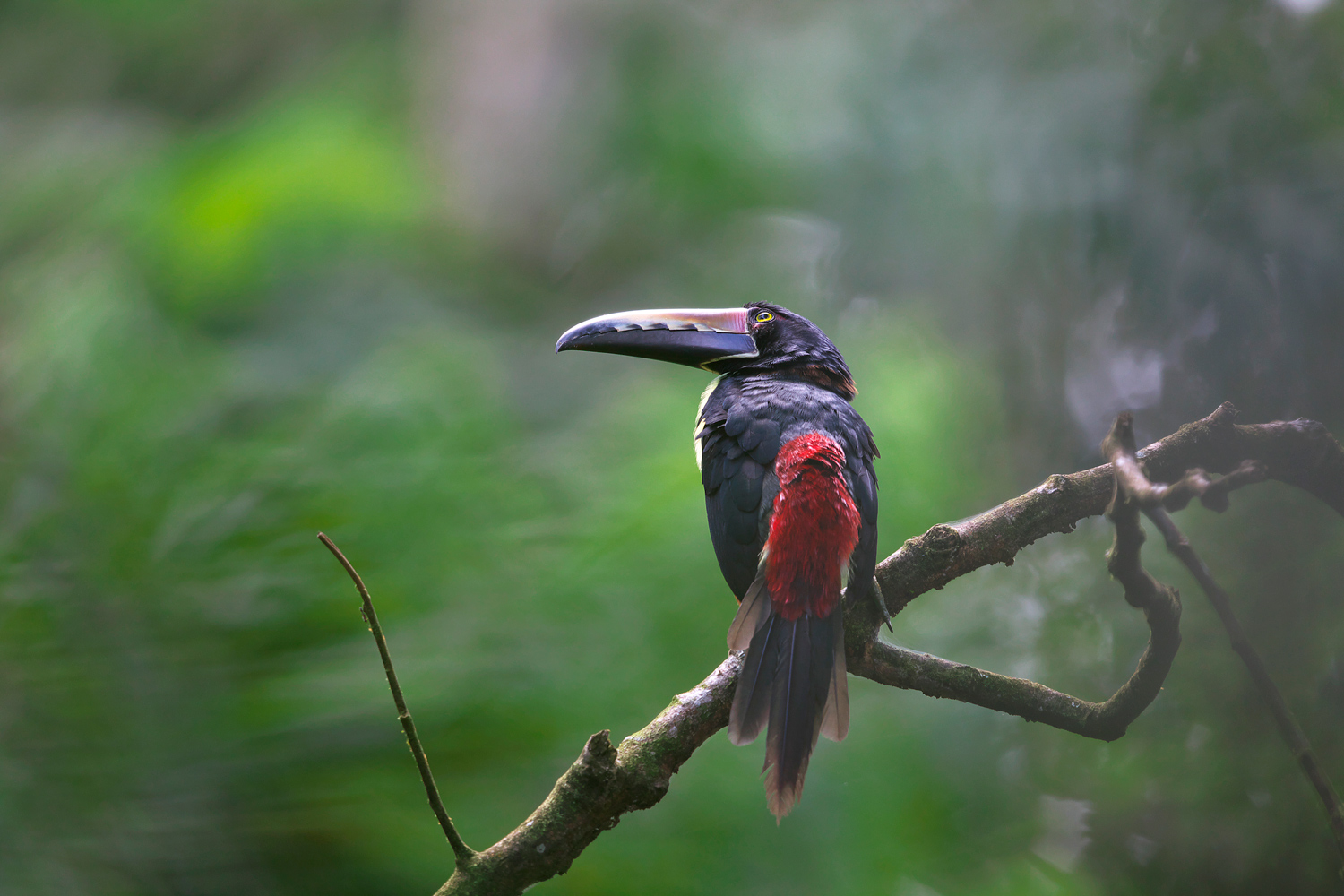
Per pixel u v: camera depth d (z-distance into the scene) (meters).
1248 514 7.85
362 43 25.67
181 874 8.12
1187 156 9.34
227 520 9.32
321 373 17.08
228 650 8.89
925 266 12.81
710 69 22.70
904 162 12.79
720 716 6.05
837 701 6.07
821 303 14.48
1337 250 8.40
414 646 9.52
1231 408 6.51
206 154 22.02
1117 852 8.90
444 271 21.92
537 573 10.66
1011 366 11.42
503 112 23.70
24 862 7.78
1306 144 8.88
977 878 10.55
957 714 11.06
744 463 7.29
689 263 21.70
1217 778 8.03
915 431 12.77
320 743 8.78
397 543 10.15
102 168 22.16
